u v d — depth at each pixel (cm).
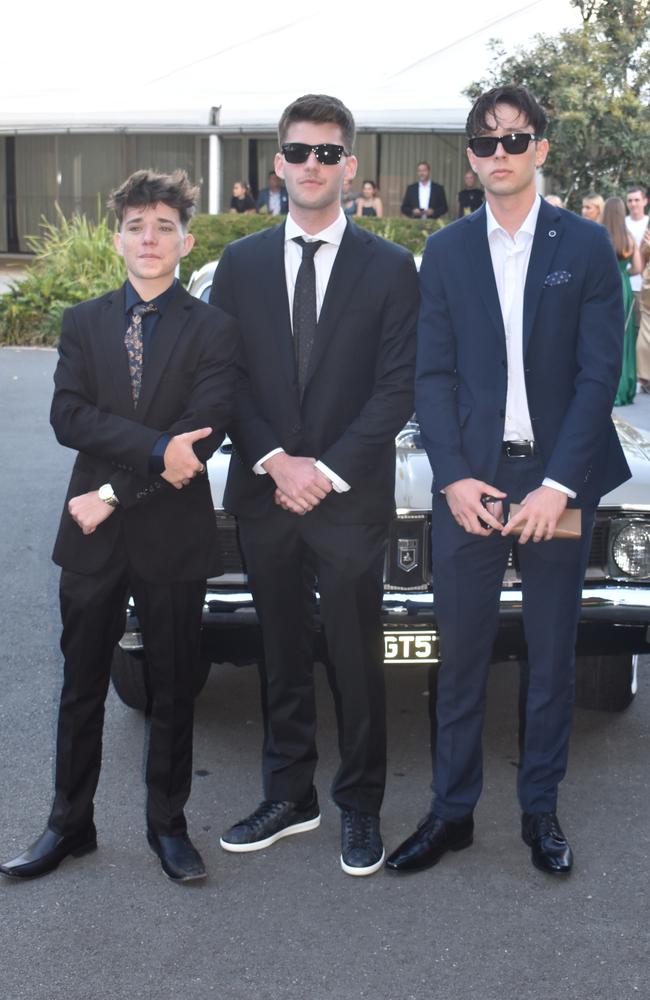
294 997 282
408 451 408
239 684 487
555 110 1658
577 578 344
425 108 1653
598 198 1084
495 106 320
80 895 327
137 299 321
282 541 346
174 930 311
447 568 342
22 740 425
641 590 388
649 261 1140
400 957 299
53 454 901
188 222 324
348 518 338
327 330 338
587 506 343
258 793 392
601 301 331
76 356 322
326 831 369
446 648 346
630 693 452
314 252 340
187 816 375
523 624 351
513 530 328
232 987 286
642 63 1686
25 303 1523
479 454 336
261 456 339
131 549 323
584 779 402
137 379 320
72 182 2456
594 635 387
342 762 354
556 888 333
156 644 331
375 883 336
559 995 284
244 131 1780
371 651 346
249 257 347
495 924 315
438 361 338
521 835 362
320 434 342
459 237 336
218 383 320
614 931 312
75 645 330
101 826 367
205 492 332
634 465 405
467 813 350
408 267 344
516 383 335
